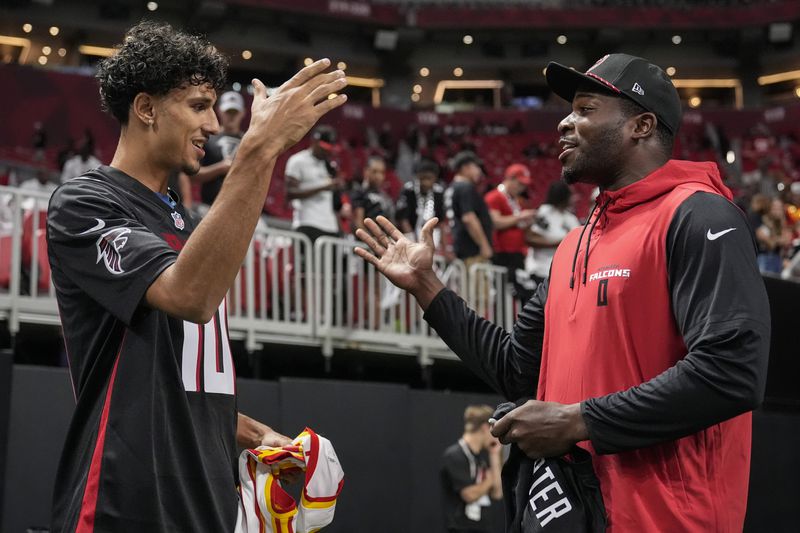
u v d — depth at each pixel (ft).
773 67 91.71
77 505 6.23
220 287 6.11
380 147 78.07
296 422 21.39
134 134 6.96
